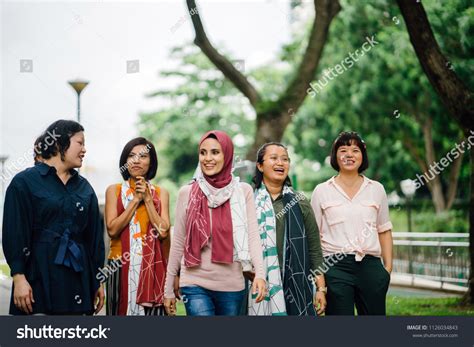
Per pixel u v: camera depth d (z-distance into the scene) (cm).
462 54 1267
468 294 1068
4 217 587
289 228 636
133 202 652
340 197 659
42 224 595
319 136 2670
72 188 611
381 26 1919
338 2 1508
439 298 1188
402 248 1571
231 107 2964
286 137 2795
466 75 1250
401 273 1562
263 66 2873
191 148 2988
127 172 671
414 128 2284
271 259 630
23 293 581
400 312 1016
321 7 1502
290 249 633
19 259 585
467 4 1250
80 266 600
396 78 2091
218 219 585
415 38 1004
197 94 2947
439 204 2228
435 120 2131
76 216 605
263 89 2864
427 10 1268
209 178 591
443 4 1266
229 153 596
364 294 647
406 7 994
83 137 615
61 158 605
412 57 1922
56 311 596
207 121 2955
